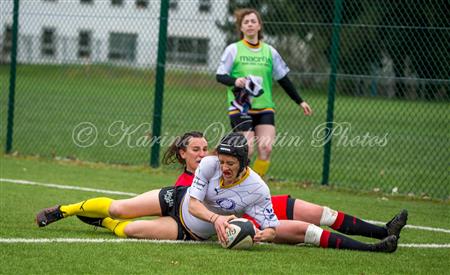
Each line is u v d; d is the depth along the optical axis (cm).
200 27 6788
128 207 2133
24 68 7638
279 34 6119
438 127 5338
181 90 7469
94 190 3147
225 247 2014
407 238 2411
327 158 3584
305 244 2138
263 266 1833
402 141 5316
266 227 2031
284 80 3198
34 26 6644
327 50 6312
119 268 1752
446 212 3045
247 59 3128
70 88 7875
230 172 1975
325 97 6850
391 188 3619
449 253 2162
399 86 5781
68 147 4578
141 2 6462
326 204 3108
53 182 3306
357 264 1909
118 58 7731
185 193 2120
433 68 3522
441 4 3528
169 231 2117
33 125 5566
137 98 7569
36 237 2103
